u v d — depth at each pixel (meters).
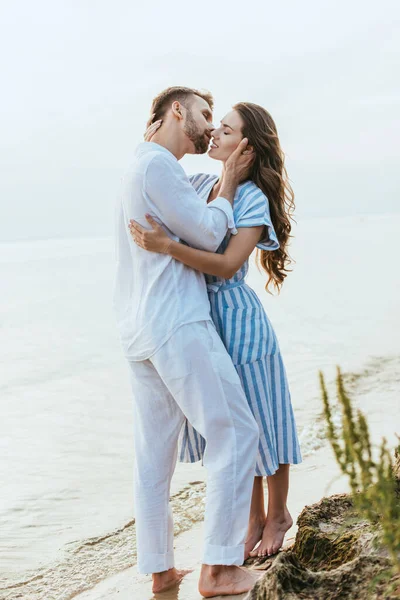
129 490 5.06
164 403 3.15
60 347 12.47
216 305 3.27
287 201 3.53
